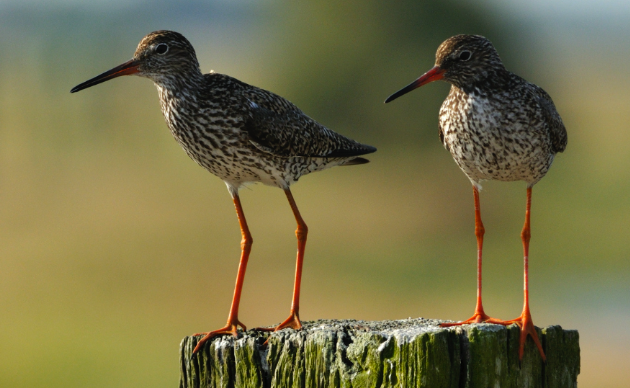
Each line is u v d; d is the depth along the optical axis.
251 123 6.66
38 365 13.53
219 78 6.85
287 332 5.34
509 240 22.09
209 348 5.63
